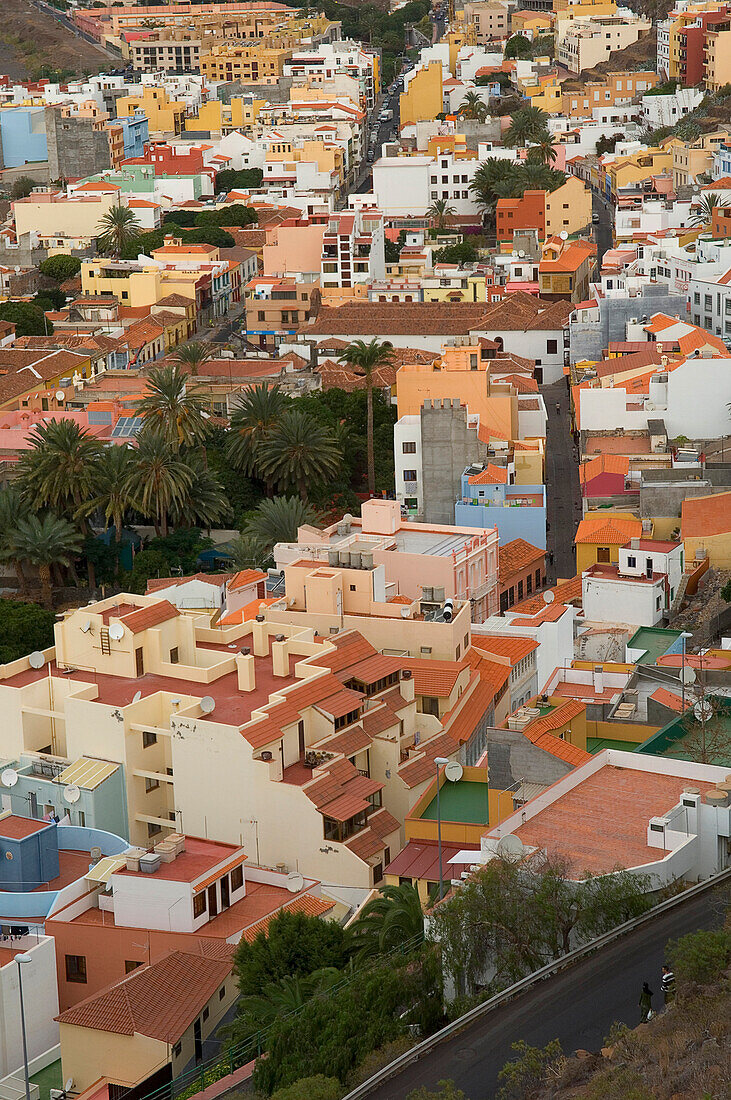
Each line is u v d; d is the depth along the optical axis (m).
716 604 184.88
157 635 148.00
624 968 88.56
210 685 144.62
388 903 109.50
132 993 105.12
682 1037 78.81
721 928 88.69
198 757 133.75
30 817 138.50
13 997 109.81
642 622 190.88
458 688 152.88
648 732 128.25
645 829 101.69
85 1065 104.25
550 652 170.25
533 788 119.12
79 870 124.50
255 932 112.62
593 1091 75.81
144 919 114.00
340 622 161.62
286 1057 90.69
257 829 132.62
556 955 92.19
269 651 150.50
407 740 144.25
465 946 92.62
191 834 135.75
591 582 193.12
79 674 149.62
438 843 118.94
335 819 128.50
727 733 121.38
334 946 108.06
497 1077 81.69
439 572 182.62
